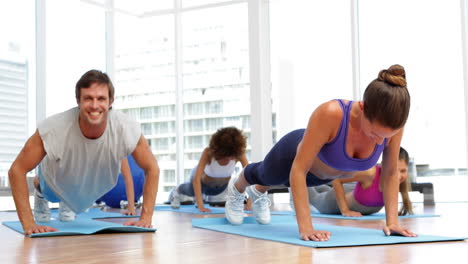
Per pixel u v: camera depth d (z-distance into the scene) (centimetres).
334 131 220
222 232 277
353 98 675
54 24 683
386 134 202
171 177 775
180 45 775
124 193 575
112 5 755
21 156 265
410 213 397
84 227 304
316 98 696
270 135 723
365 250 193
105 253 196
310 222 230
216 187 533
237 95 744
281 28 717
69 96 699
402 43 662
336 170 237
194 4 771
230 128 457
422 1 653
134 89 780
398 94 193
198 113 767
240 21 743
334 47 686
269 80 726
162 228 307
